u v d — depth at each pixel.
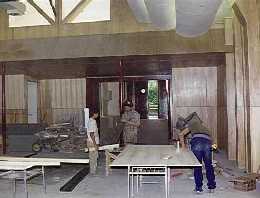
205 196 5.18
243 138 7.51
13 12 7.54
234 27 7.83
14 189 5.21
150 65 9.91
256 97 6.72
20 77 12.22
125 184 6.10
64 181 6.42
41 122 12.59
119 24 8.79
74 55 8.34
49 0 9.23
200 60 9.27
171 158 5.00
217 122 10.97
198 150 5.44
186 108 11.23
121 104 9.03
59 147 9.98
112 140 10.49
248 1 6.77
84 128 10.69
